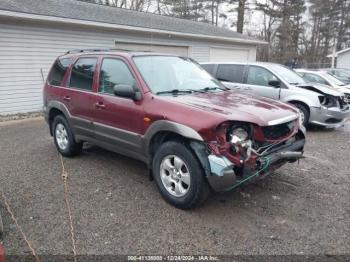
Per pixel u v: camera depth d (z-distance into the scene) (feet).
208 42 55.47
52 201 12.65
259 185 14.12
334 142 22.47
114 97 13.94
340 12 142.10
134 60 13.85
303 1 120.26
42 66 34.81
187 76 14.96
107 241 9.97
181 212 11.70
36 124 28.96
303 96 24.84
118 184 14.26
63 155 18.26
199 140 10.68
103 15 42.60
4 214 11.62
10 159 18.07
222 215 11.49
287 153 11.61
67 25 36.04
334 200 12.75
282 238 10.12
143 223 10.98
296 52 125.59
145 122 12.51
